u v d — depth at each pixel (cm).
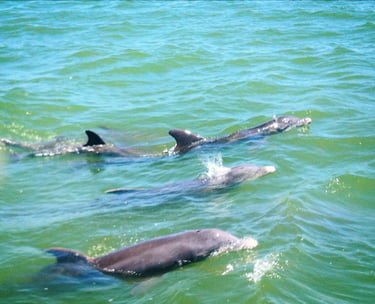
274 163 1727
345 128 1994
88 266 1185
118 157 1856
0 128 2073
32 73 2608
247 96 2327
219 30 3272
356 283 1152
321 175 1641
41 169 1764
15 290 1130
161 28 3319
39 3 3922
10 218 1446
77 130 2080
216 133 2027
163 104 2277
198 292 1109
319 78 2516
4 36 3169
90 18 3541
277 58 2780
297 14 3612
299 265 1197
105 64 2711
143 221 1405
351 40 3055
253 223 1371
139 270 1161
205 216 1418
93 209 1480
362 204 1488
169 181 1658
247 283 1133
